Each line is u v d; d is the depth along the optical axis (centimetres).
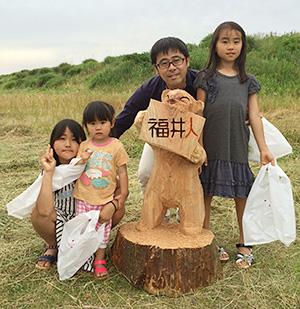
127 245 327
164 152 326
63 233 327
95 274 334
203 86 340
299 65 1560
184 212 332
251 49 1767
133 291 320
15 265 354
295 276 335
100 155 333
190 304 304
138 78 1895
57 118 984
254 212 339
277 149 368
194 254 314
